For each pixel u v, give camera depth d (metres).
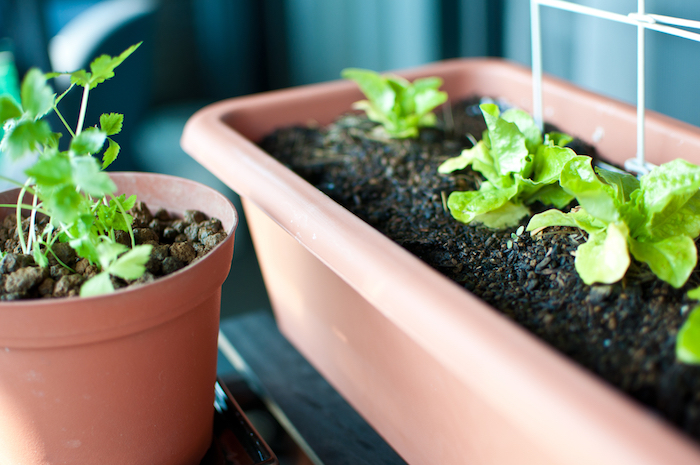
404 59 1.78
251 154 0.85
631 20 0.82
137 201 0.82
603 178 0.77
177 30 2.50
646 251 0.71
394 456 0.82
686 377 0.64
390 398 0.79
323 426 0.85
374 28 1.83
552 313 0.71
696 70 1.15
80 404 0.69
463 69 1.12
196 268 0.69
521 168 0.80
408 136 1.00
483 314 0.65
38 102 0.68
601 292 0.71
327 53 2.05
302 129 1.04
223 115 0.98
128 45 1.69
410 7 1.68
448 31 1.67
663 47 1.19
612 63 1.30
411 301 0.67
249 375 0.92
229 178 0.86
